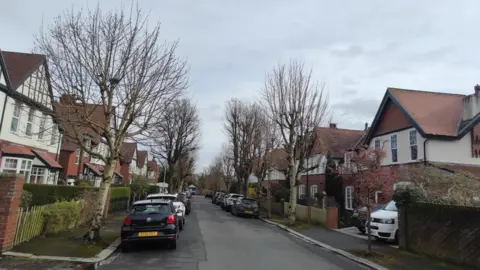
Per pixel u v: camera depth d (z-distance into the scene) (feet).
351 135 114.42
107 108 37.68
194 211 105.50
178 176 176.76
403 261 35.09
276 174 159.22
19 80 69.36
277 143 96.32
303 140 72.95
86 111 36.55
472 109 66.64
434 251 36.40
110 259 32.04
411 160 69.87
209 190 308.40
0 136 65.51
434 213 36.76
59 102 39.50
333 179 97.25
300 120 72.49
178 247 39.40
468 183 45.85
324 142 105.91
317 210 71.97
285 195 113.09
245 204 91.91
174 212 39.47
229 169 204.54
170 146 130.00
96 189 68.85
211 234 51.83
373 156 38.96
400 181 55.93
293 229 63.57
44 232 38.52
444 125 67.87
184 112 132.26
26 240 34.63
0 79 64.03
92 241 36.99
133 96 37.88
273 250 39.86
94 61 36.50
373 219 48.98
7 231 29.89
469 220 31.99
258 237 51.13
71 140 39.81
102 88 36.96
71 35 36.01
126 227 36.45
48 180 82.17
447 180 46.73
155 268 28.81
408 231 41.19
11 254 29.19
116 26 37.52
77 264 28.86
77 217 47.57
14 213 30.99
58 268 26.91
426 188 45.09
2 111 65.51
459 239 33.06
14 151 67.62
